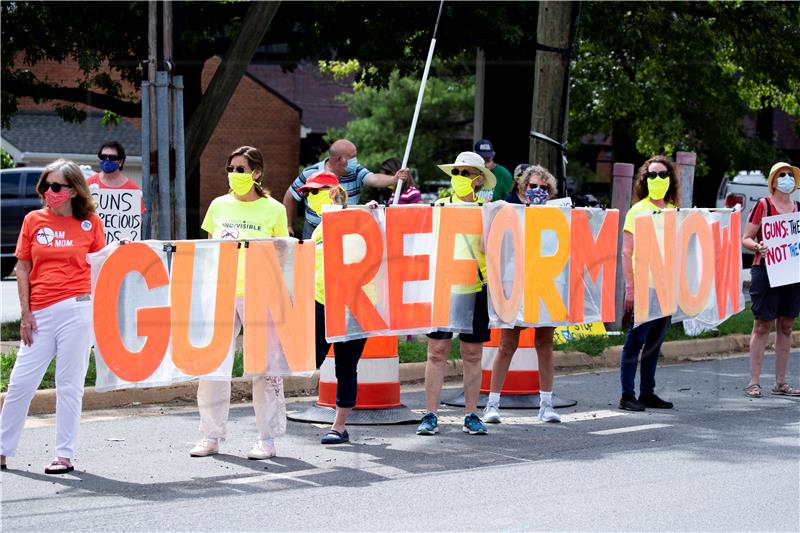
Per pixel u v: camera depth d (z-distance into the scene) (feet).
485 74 65.21
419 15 57.16
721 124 82.53
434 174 108.78
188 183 54.34
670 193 36.63
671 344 48.16
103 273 26.48
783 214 38.37
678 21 73.20
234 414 34.42
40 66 61.26
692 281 36.99
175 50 42.04
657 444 30.32
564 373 44.32
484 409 35.53
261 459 28.04
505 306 31.63
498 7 56.54
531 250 32.71
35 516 22.44
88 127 103.86
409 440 30.78
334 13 57.72
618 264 50.16
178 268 27.32
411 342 46.06
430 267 30.81
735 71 87.92
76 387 26.43
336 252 29.32
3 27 54.54
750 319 55.21
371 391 33.35
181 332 27.43
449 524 22.04
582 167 119.85
